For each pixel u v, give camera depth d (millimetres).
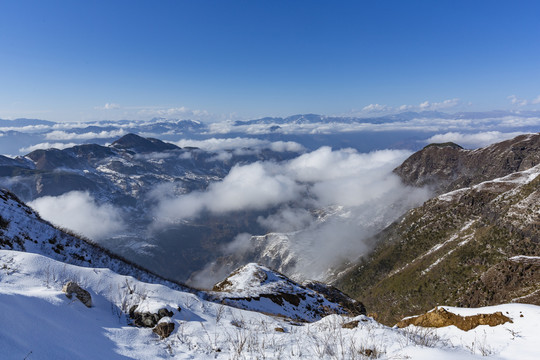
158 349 8711
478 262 120625
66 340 7121
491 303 77625
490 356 7559
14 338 5926
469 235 147625
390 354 7840
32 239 20656
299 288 44406
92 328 8820
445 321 10516
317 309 39438
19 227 20906
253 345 9414
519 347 7844
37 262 12047
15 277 10688
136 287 12719
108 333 8961
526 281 76312
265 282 43094
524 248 111625
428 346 8328
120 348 8234
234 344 9516
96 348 7555
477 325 9680
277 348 9094
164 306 10867
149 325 10344
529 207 123688
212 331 10578
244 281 42938
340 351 8438
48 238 21969
